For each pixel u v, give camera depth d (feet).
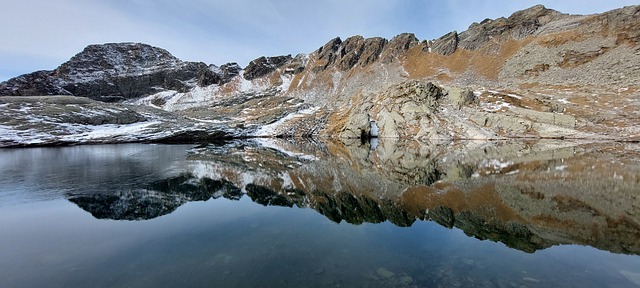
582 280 25.00
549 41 336.90
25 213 46.73
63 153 135.23
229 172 85.46
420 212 46.42
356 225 40.19
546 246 32.19
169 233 37.45
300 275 26.32
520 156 106.01
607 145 134.92
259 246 32.94
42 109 218.18
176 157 119.75
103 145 184.65
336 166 98.73
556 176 70.18
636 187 58.39
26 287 25.11
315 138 262.26
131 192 60.80
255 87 539.29
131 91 526.57
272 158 119.55
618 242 33.09
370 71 458.09
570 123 178.19
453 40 426.92
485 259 29.27
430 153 131.34
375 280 25.41
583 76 259.80
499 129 191.62
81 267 28.58
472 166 90.07
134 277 26.48
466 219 42.34
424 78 389.80
